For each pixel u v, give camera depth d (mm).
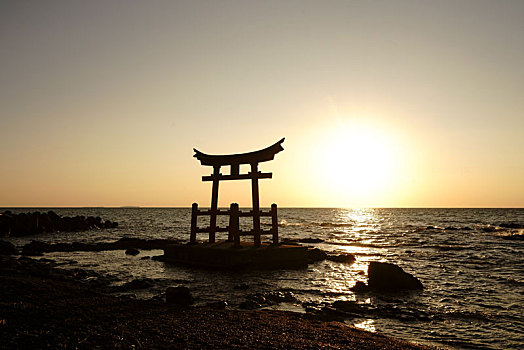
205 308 13133
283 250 23859
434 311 13992
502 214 181625
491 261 29047
